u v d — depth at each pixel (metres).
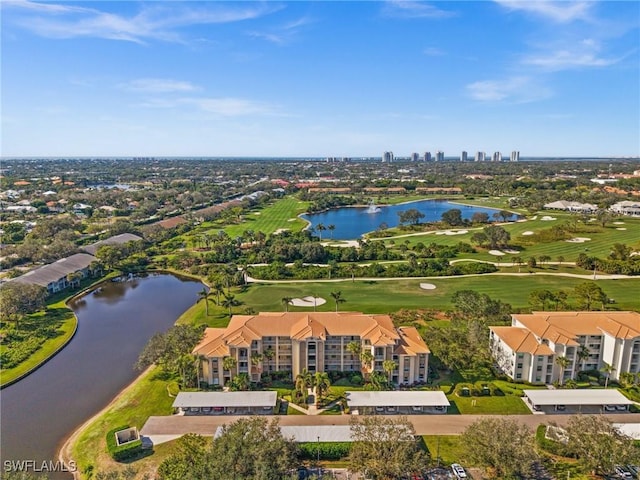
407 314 122.25
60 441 75.00
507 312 112.81
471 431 66.62
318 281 157.62
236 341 89.69
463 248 195.62
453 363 91.88
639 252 181.62
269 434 64.25
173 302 144.25
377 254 185.62
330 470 66.38
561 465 67.31
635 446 65.44
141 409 82.56
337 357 94.19
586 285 123.50
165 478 59.75
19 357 101.31
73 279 156.62
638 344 90.56
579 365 92.94
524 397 86.38
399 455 61.72
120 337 116.75
